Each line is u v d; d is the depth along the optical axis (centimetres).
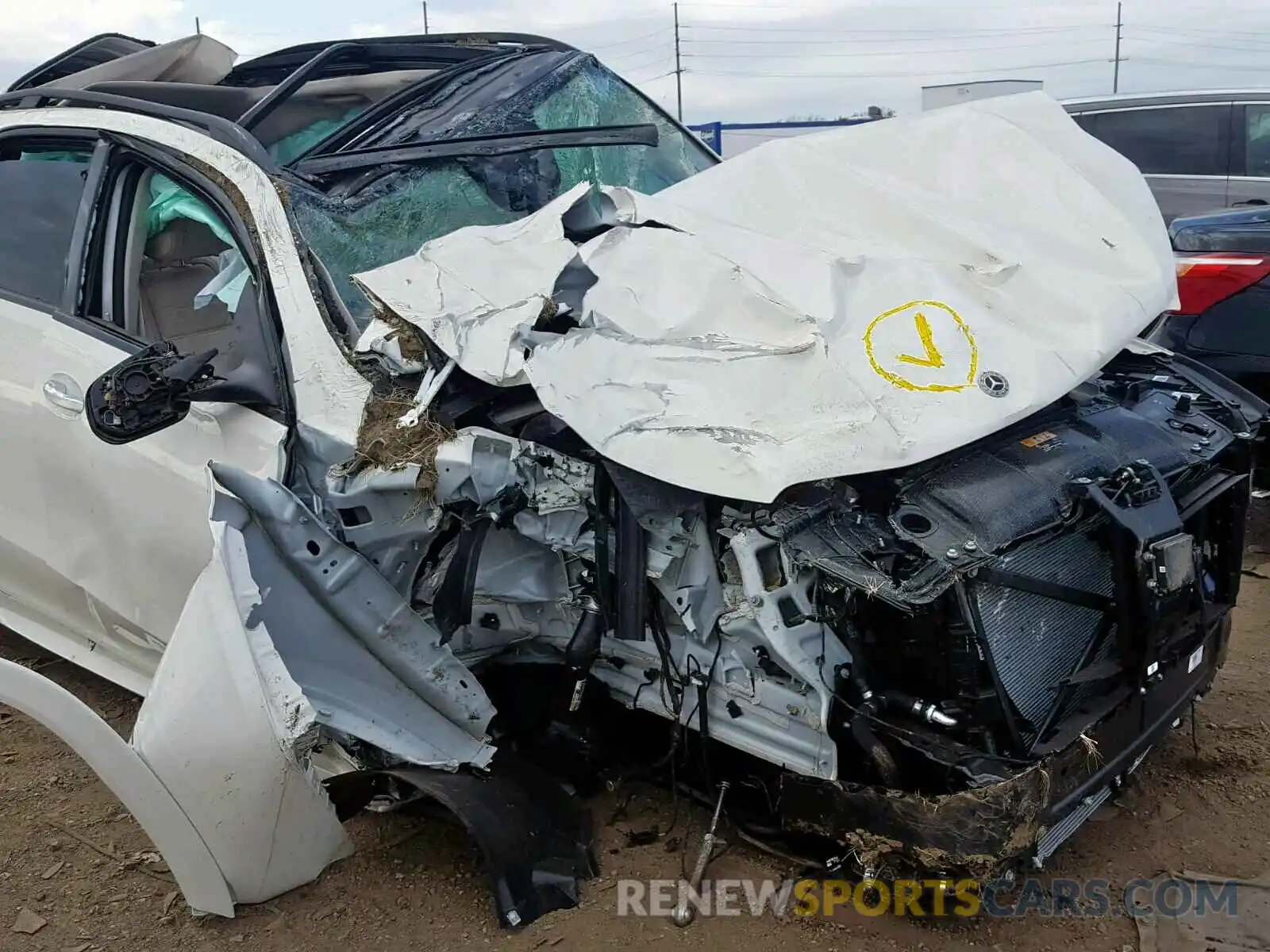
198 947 249
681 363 254
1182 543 240
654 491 239
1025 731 233
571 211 321
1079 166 325
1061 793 228
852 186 312
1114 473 251
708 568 245
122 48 478
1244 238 452
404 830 288
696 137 460
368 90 405
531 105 387
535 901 250
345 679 253
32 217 350
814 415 240
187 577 292
